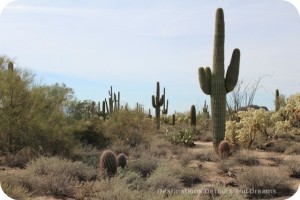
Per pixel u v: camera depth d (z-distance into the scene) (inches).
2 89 520.1
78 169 416.8
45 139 534.3
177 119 1413.6
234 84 649.6
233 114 952.9
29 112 531.2
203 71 652.1
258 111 684.1
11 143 520.7
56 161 428.8
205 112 1497.3
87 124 688.4
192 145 792.3
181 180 418.6
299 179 436.8
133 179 391.2
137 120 796.6
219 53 647.8
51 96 584.7
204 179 435.5
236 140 701.9
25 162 470.3
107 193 319.9
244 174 404.8
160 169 424.8
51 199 329.7
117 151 636.7
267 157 569.0
